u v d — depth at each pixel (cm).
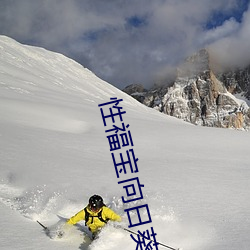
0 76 5019
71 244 557
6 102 2945
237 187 1003
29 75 6750
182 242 575
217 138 2492
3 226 586
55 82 7819
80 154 1496
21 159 1209
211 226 648
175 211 732
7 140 1555
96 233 582
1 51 8138
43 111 2944
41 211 707
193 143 2214
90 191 881
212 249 539
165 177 1109
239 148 2134
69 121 2761
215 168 1345
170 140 2270
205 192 923
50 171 1077
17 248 507
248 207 785
